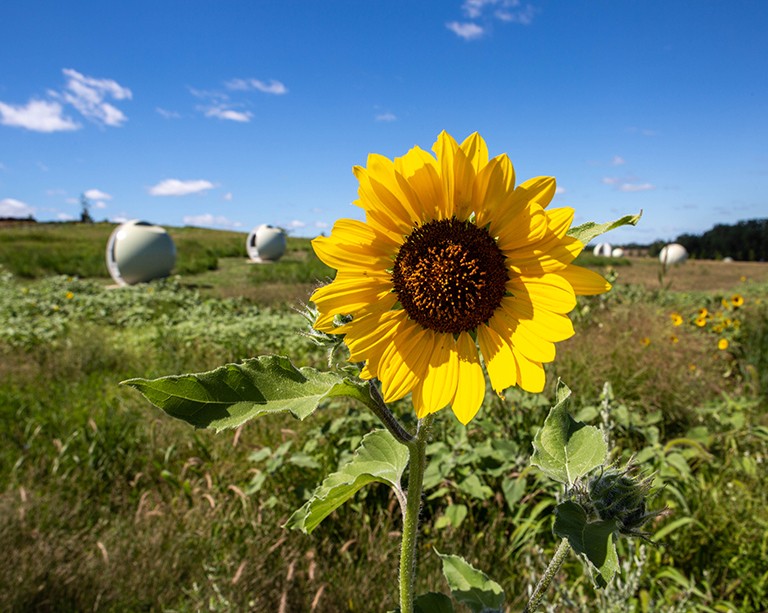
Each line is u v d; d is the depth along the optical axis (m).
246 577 3.52
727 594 3.66
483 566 3.79
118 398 6.71
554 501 4.07
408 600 1.60
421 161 1.47
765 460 5.12
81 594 3.44
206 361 8.77
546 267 1.41
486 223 1.50
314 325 1.54
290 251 46.94
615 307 12.20
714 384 7.36
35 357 8.88
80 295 17.45
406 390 1.51
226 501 4.55
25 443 5.53
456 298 1.47
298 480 4.81
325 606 3.48
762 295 17.23
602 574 1.21
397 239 1.54
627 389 6.61
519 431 5.06
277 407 1.37
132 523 4.21
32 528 3.98
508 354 1.45
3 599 3.25
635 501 1.42
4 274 23.39
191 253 38.88
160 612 3.36
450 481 4.31
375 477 1.63
